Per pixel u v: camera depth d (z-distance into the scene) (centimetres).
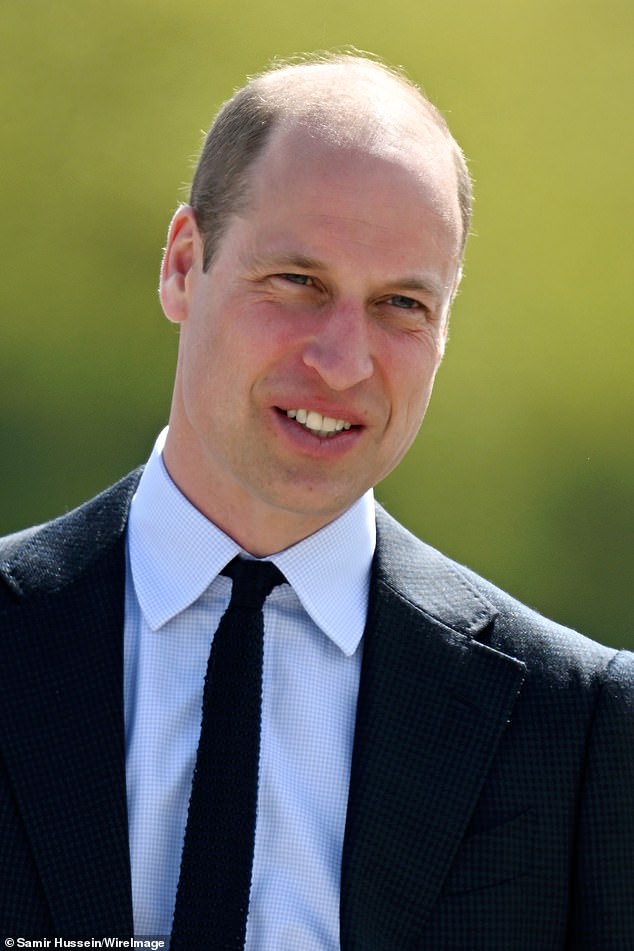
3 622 870
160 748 845
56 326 3306
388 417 856
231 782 823
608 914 858
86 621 871
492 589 928
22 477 3231
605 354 3297
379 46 3356
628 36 3372
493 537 3253
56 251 3338
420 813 845
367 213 830
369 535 915
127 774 839
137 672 865
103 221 3353
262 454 845
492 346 3312
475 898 838
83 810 823
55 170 3353
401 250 834
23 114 3344
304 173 835
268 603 884
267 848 834
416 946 827
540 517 3259
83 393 3278
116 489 930
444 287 863
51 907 809
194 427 868
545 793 861
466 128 3375
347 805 851
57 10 3366
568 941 869
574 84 3359
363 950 821
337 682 881
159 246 3341
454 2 3372
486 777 857
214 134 895
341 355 823
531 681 883
